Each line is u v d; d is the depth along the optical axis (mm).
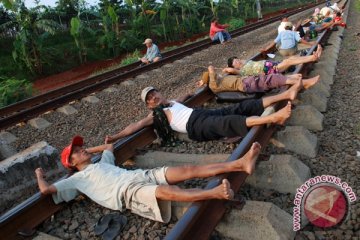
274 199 3318
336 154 4016
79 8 25375
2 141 6027
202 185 3719
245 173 3451
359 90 6199
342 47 10938
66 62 19641
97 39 22859
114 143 4477
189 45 15422
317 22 14969
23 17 17078
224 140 4504
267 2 49656
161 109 4625
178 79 9500
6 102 9977
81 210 3588
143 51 22703
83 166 3686
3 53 19594
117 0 27219
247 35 17516
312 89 5660
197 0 32625
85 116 7430
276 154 3959
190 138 4555
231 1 34969
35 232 3270
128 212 3443
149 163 4340
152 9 26547
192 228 2699
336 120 4941
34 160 4621
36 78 17781
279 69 6438
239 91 5910
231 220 2936
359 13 21609
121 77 9727
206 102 6230
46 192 3418
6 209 4227
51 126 7078
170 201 3188
